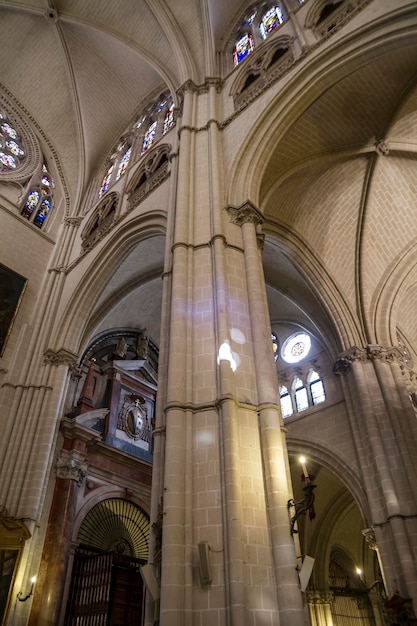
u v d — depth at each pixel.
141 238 16.86
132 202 18.19
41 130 24.58
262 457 8.05
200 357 9.25
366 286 16.88
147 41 20.89
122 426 19.28
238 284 10.41
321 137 14.48
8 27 23.03
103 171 23.97
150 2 19.36
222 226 11.34
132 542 17.86
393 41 11.80
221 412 8.21
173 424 8.31
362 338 16.02
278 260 18.19
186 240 11.29
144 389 21.23
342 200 16.61
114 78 24.44
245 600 6.50
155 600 7.36
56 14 22.36
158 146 18.80
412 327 20.02
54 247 21.56
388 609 11.30
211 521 7.34
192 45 18.72
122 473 18.12
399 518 12.35
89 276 18.17
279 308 20.44
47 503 15.17
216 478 7.72
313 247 16.86
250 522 7.27
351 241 17.03
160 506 8.31
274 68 14.90
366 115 14.54
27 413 15.75
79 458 16.47
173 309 9.95
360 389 14.98
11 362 17.14
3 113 23.86
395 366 15.35
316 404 17.23
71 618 14.36
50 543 14.41
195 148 14.27
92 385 19.11
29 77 24.28
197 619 6.61
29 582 13.27
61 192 23.86
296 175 15.21
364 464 14.29
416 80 13.73
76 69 23.98
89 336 19.08
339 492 20.08
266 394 8.70
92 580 14.96
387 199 16.48
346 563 21.27
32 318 18.88
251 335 9.66
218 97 16.58
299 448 16.77
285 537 7.14
